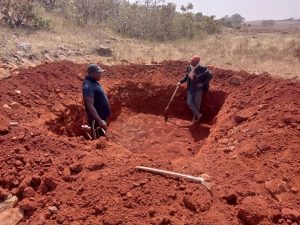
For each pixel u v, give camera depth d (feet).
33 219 11.57
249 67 35.45
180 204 11.76
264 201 11.90
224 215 11.50
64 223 11.16
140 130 25.57
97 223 11.01
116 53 35.53
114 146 16.21
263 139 16.87
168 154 21.86
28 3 37.24
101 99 19.84
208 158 15.99
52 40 34.47
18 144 15.03
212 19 72.74
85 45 35.55
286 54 42.37
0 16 38.88
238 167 14.49
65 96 23.38
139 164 13.61
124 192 11.93
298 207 12.37
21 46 29.60
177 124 26.86
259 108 21.70
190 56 38.34
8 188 12.84
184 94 28.73
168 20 50.49
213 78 28.96
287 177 13.97
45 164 13.64
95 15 50.08
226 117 23.04
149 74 30.12
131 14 48.67
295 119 18.33
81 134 23.44
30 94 21.29
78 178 12.87
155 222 10.88
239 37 63.87
